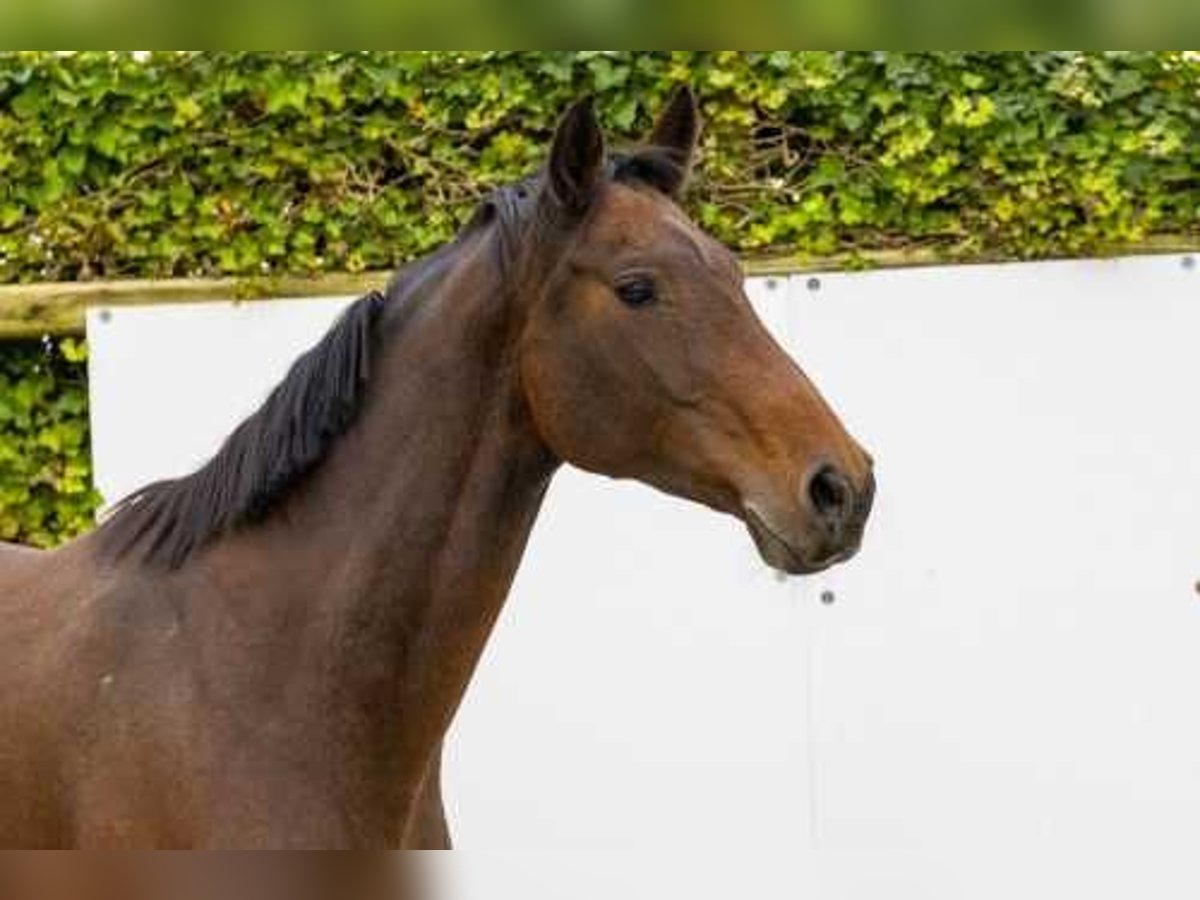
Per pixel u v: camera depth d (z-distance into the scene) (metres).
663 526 7.09
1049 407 7.07
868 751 7.09
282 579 4.40
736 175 7.08
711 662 7.09
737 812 7.09
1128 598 7.09
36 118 7.01
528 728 7.10
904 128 6.99
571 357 4.28
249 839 4.20
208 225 7.07
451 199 7.07
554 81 7.03
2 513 7.10
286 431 4.45
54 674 4.43
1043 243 7.07
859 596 7.09
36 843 4.42
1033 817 7.09
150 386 7.09
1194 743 7.08
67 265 7.10
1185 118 7.00
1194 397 7.06
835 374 7.08
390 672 4.36
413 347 4.45
